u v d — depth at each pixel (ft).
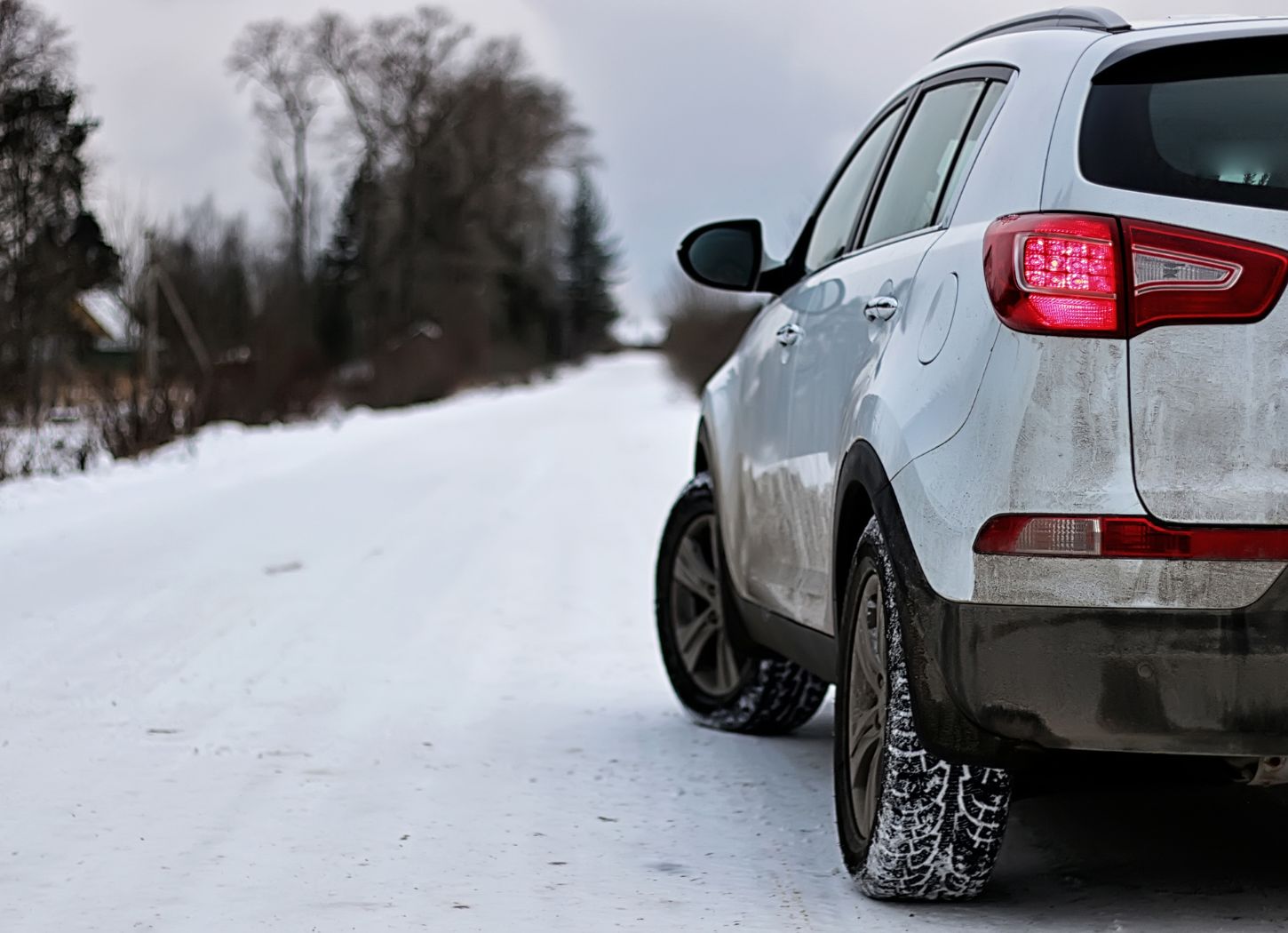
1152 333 10.34
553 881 12.94
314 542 38.50
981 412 10.72
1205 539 10.18
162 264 85.10
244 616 27.55
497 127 259.39
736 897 12.42
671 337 158.61
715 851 13.84
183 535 39.91
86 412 68.08
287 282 229.86
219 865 13.38
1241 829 14.16
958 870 11.66
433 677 22.38
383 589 30.83
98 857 13.61
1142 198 10.59
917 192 13.84
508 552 36.91
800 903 12.24
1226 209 10.44
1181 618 10.20
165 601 29.22
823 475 14.07
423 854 13.74
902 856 11.57
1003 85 12.55
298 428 97.60
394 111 257.34
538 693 21.40
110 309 106.63
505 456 72.13
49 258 64.85
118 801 15.48
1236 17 11.79
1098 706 10.28
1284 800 15.14
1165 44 11.17
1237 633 10.18
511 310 322.34
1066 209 10.77
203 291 111.55
